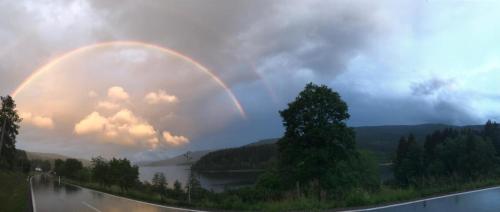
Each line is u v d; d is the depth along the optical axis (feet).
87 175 293.64
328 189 81.97
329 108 86.02
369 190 78.64
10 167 369.71
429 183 89.81
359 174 172.96
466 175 109.29
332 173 86.94
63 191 166.71
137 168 177.37
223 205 76.28
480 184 91.45
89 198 119.75
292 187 87.81
